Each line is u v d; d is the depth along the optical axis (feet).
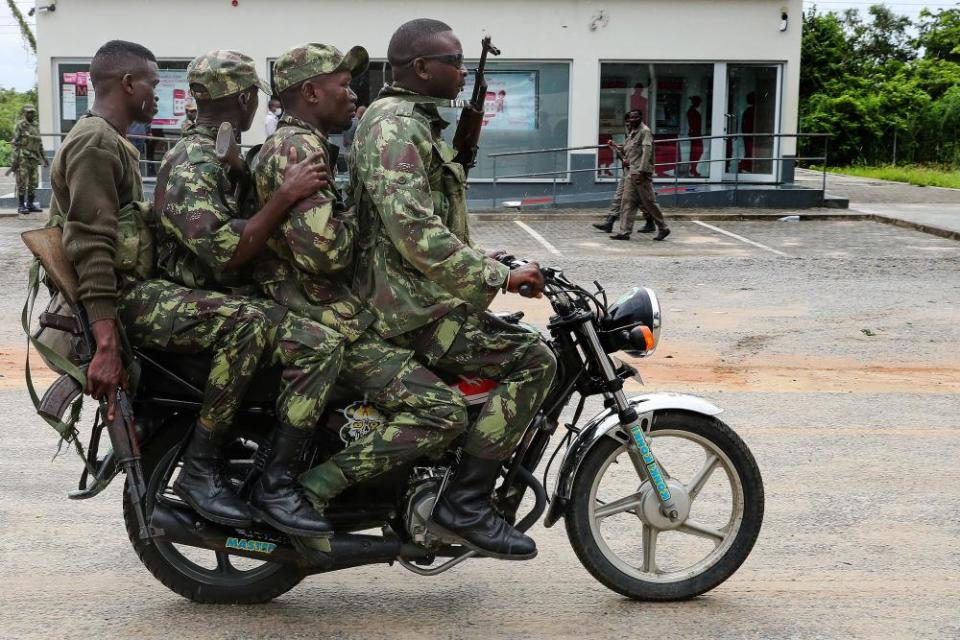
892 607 13.23
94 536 15.46
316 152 11.46
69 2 63.41
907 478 18.25
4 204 65.62
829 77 167.53
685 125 66.90
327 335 11.47
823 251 48.73
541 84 65.67
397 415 11.80
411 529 12.14
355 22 63.82
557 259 45.68
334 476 11.78
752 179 67.67
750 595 13.58
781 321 32.50
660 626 12.66
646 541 13.28
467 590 13.74
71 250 11.30
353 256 11.86
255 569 13.06
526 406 11.97
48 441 19.99
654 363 27.14
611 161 67.00
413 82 11.84
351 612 13.00
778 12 65.26
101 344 11.33
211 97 11.91
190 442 11.97
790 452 19.67
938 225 57.62
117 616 12.80
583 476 12.87
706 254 47.75
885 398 23.82
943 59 181.88
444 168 11.90
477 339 11.86
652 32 65.16
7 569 14.23
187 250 11.83
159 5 63.41
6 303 34.88
